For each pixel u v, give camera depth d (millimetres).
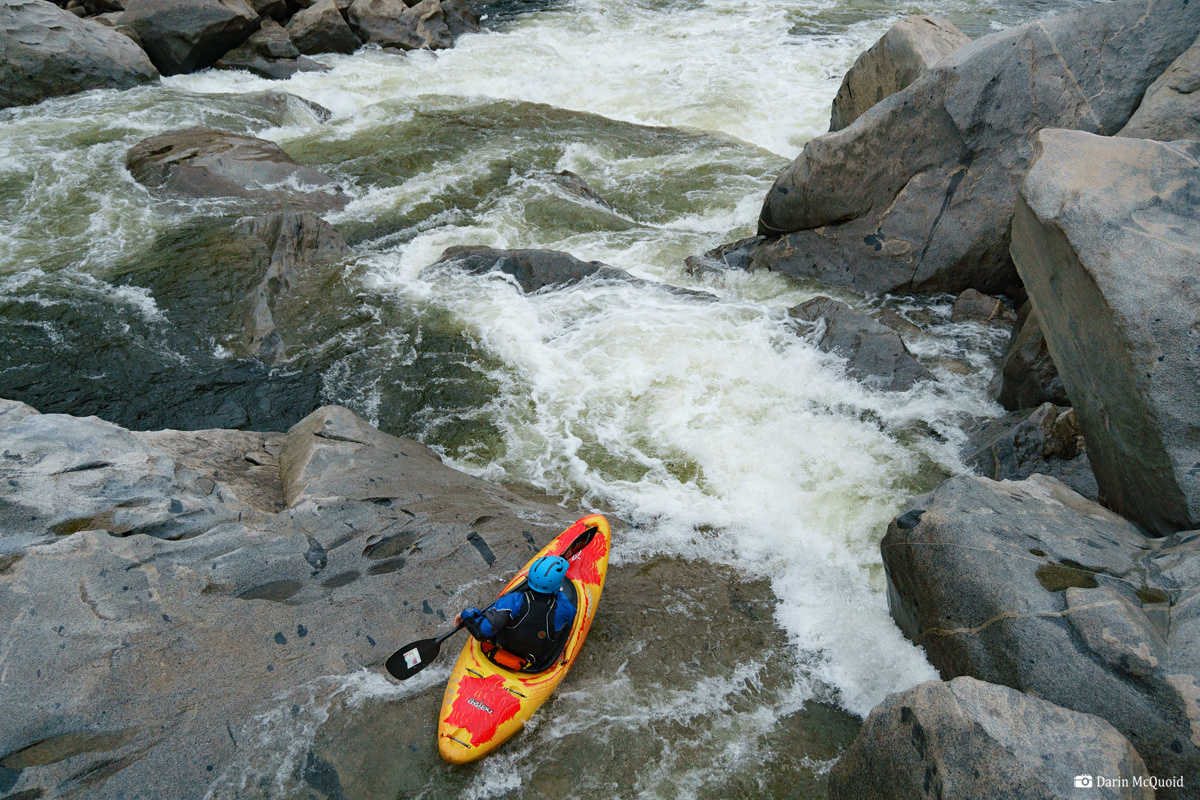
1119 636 3768
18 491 4715
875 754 3797
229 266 9812
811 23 20062
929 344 8523
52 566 4336
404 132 14172
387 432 7598
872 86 11383
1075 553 4430
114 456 5227
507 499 6289
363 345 8773
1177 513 4668
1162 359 4645
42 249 10125
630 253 10750
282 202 11352
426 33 18844
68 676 3949
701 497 6805
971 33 18250
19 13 13906
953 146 8719
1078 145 5883
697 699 4875
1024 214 5941
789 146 14156
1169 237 4922
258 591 4715
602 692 4855
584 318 9203
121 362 8312
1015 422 6852
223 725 4094
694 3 22625
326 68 17094
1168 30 7977
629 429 7637
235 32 16609
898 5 21188
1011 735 3291
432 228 11164
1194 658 3600
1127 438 4953
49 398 7781
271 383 8180
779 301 9547
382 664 4641
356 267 10031
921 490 6699
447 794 4203
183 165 11531
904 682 4793
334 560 5031
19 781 3586
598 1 23078
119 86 14781
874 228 9320
